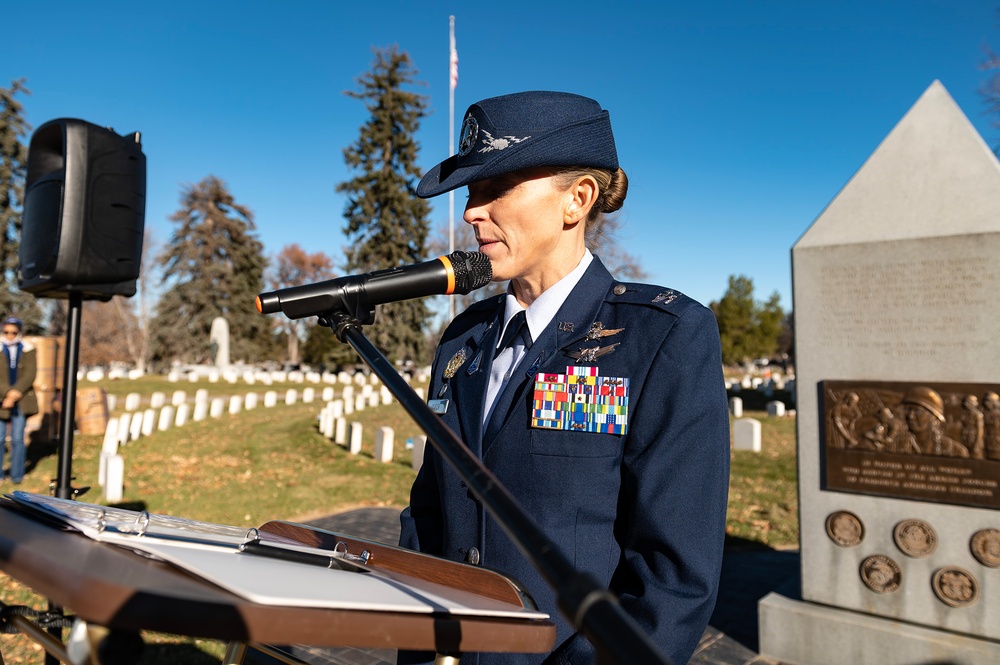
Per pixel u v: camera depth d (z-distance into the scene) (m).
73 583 0.67
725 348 54.94
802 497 4.33
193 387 27.98
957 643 3.72
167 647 4.35
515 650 0.89
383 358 1.20
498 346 1.76
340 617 0.74
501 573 1.09
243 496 8.89
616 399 1.47
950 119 3.99
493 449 1.55
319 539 1.41
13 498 1.27
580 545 1.41
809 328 4.33
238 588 0.72
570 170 1.56
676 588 1.32
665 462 1.38
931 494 3.91
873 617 4.07
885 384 4.07
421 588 1.00
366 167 37.91
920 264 3.99
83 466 10.61
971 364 3.84
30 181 3.32
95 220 3.06
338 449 12.89
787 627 4.27
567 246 1.67
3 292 35.72
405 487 9.83
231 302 48.03
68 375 3.18
